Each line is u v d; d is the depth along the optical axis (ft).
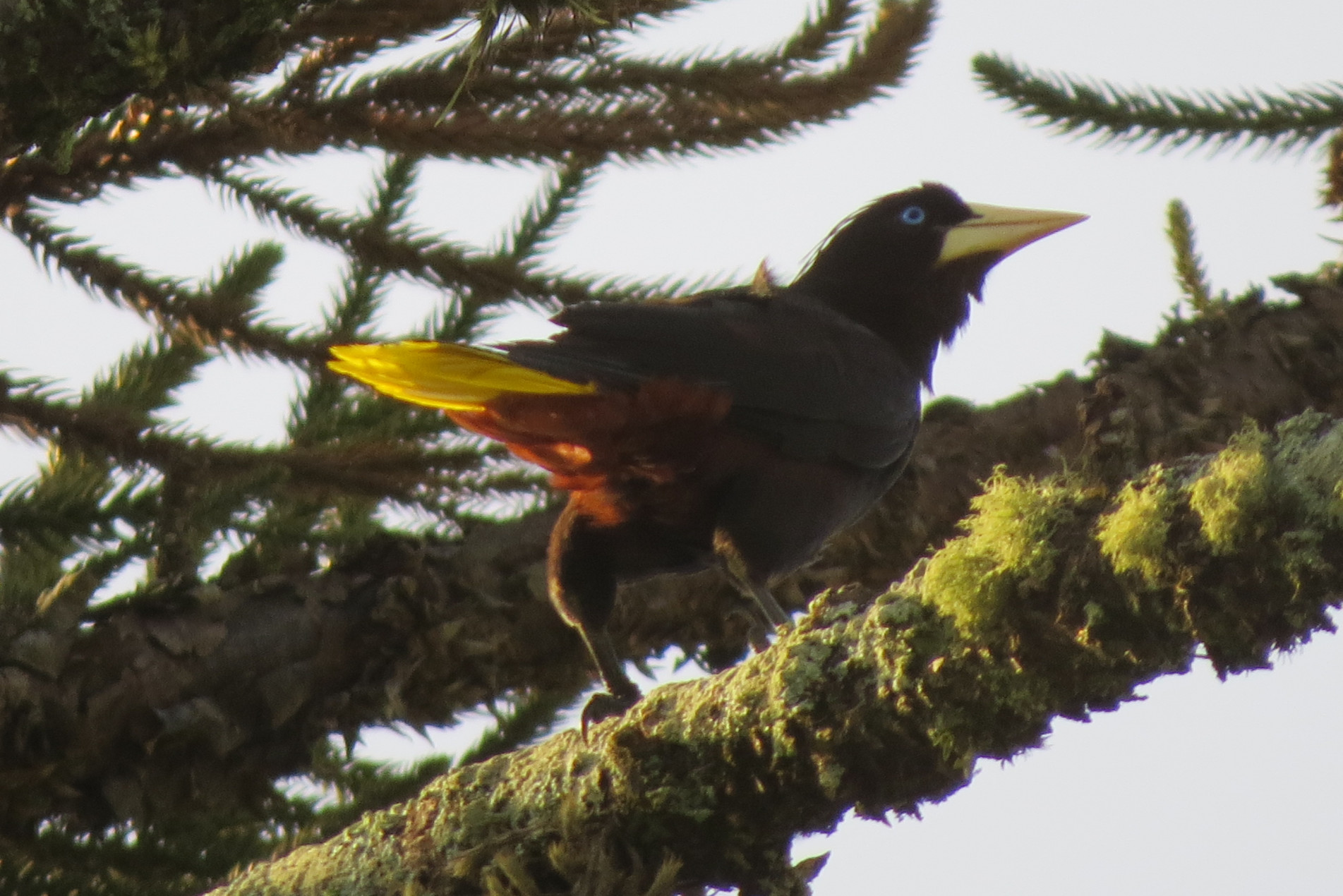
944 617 20.59
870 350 36.19
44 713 30.91
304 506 37.76
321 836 33.86
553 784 24.77
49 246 35.68
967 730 20.66
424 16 33.14
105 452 34.68
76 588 31.96
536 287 38.40
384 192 38.11
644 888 23.98
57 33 26.43
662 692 24.22
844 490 34.91
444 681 33.58
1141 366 37.01
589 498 32.48
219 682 32.14
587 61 35.81
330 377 37.86
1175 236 40.22
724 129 36.76
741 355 33.09
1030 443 38.22
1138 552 18.39
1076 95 40.19
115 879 32.24
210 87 34.06
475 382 29.84
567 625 34.68
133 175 35.83
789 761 22.67
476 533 35.14
